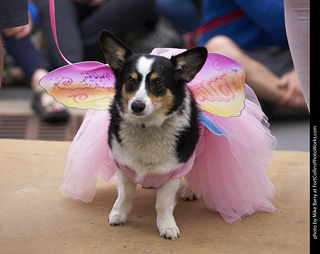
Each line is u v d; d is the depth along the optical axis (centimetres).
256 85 559
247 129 311
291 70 570
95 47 637
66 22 614
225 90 281
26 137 536
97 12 639
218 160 304
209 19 583
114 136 274
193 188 321
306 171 380
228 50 555
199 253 256
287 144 510
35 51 606
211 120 288
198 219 301
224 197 304
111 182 356
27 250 254
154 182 275
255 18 544
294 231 285
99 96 287
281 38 569
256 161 315
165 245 264
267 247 264
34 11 614
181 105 269
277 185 355
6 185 340
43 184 345
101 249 257
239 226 292
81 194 316
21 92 691
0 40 283
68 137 538
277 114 611
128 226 286
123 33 656
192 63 269
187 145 268
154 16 695
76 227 283
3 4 277
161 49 323
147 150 265
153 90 262
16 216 294
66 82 280
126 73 268
